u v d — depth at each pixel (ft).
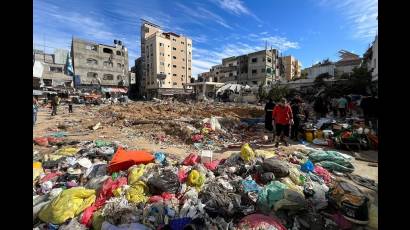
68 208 11.25
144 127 41.55
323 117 48.14
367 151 25.41
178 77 225.97
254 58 183.01
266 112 38.06
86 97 114.11
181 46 227.20
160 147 28.60
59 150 23.95
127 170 17.51
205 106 87.04
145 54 219.41
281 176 15.58
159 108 73.41
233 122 42.86
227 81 205.67
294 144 28.91
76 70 171.32
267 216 11.17
